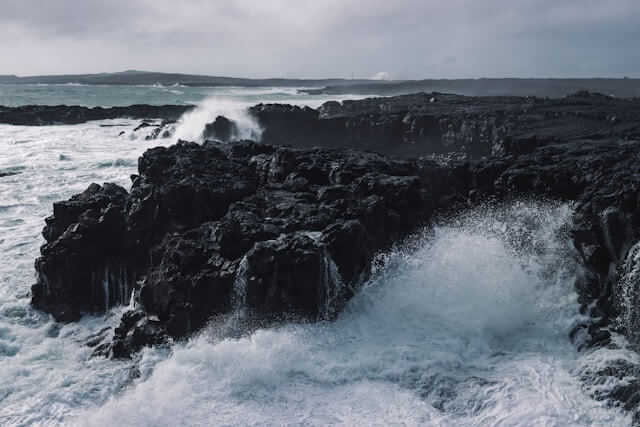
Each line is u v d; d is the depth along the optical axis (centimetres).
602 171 1416
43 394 970
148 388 917
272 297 1070
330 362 972
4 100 8006
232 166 1628
